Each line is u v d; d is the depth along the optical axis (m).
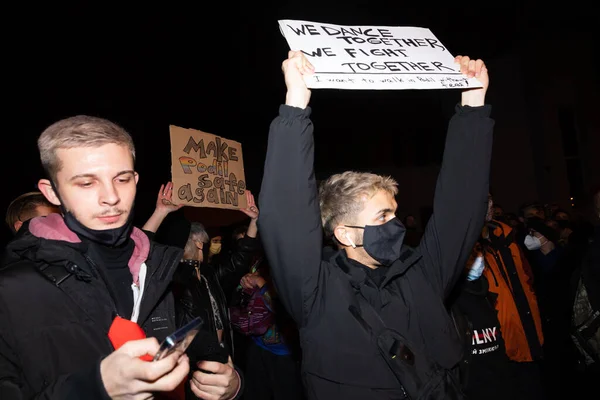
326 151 13.55
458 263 1.81
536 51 13.43
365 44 1.75
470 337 2.27
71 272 1.33
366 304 1.69
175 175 2.95
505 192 13.39
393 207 1.85
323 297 1.68
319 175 12.98
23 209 2.39
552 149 13.23
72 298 1.32
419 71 1.69
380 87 1.60
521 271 3.84
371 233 1.78
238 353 5.11
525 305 3.60
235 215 9.27
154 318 1.53
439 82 1.68
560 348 5.74
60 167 1.31
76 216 1.33
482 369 2.84
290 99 1.55
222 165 3.26
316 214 1.61
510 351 3.48
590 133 13.39
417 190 13.91
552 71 13.50
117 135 1.36
